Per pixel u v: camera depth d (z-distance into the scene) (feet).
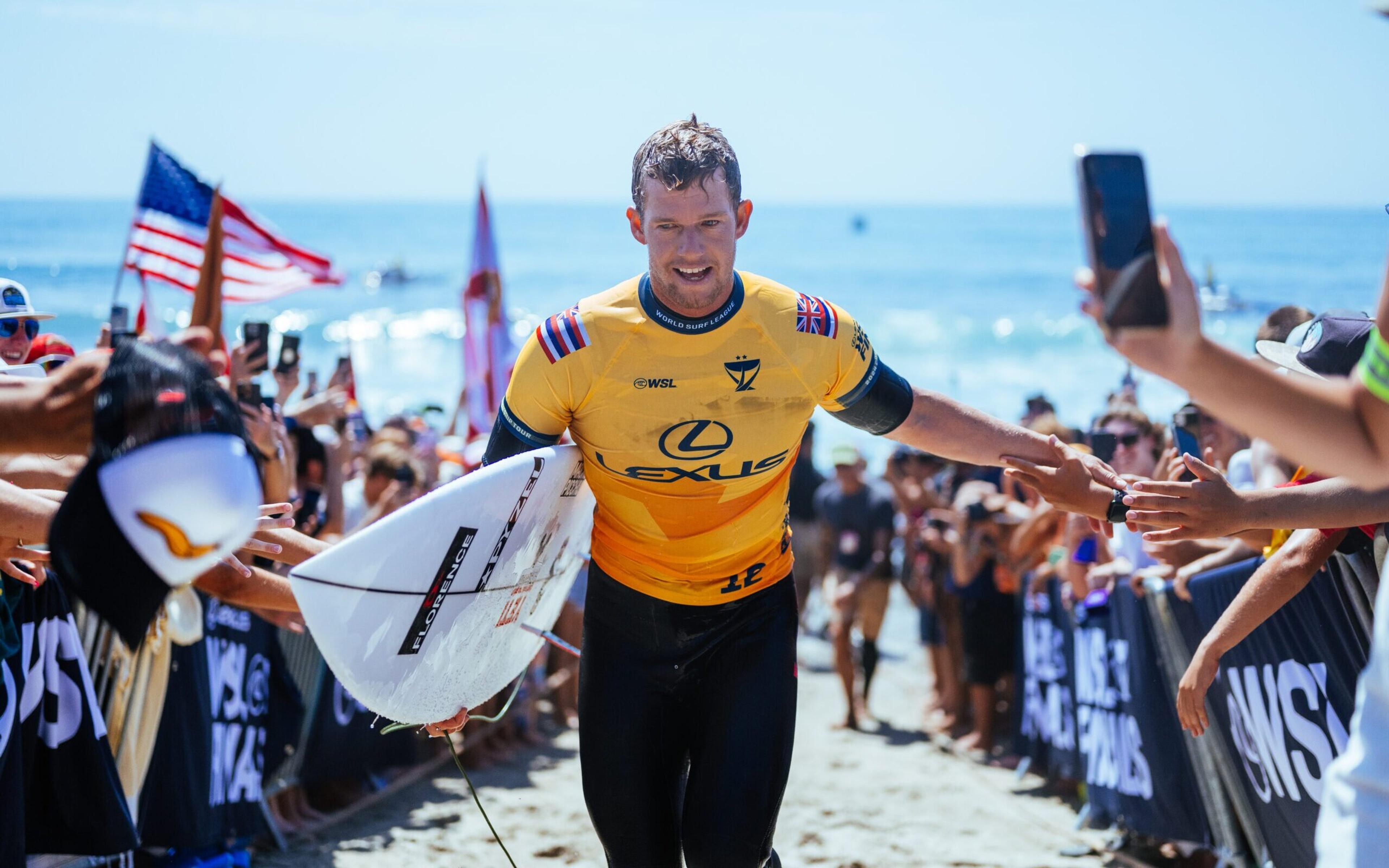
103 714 11.14
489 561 8.58
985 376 87.30
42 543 7.97
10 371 9.72
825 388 8.63
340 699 15.78
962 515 20.67
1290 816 10.90
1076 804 17.24
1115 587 14.67
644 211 8.18
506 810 16.46
